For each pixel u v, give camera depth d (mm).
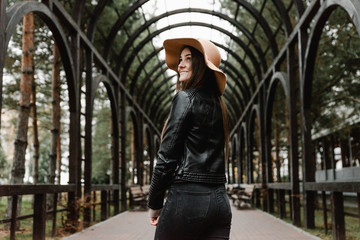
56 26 6195
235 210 13016
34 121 10953
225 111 1618
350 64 9609
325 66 10672
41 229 5043
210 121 1511
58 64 9773
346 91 10547
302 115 7242
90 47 8523
